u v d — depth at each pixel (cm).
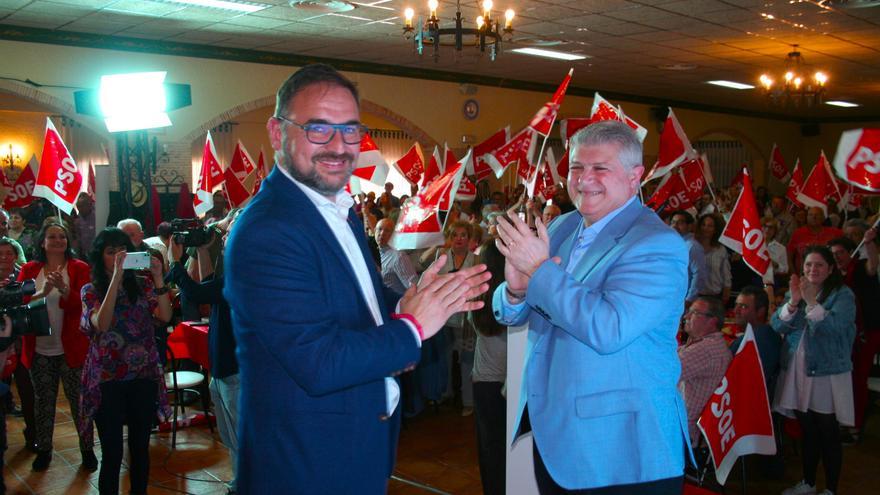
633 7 805
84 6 800
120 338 356
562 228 208
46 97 941
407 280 543
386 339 143
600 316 159
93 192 898
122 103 561
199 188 743
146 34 973
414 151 883
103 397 354
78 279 439
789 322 396
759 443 331
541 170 704
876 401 578
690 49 1081
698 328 376
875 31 938
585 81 1471
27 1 775
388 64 1265
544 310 169
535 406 181
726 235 459
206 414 513
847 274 498
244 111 1123
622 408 170
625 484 169
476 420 330
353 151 152
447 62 1220
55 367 443
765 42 1023
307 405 145
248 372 150
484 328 318
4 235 520
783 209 1115
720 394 321
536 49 1096
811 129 2227
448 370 561
